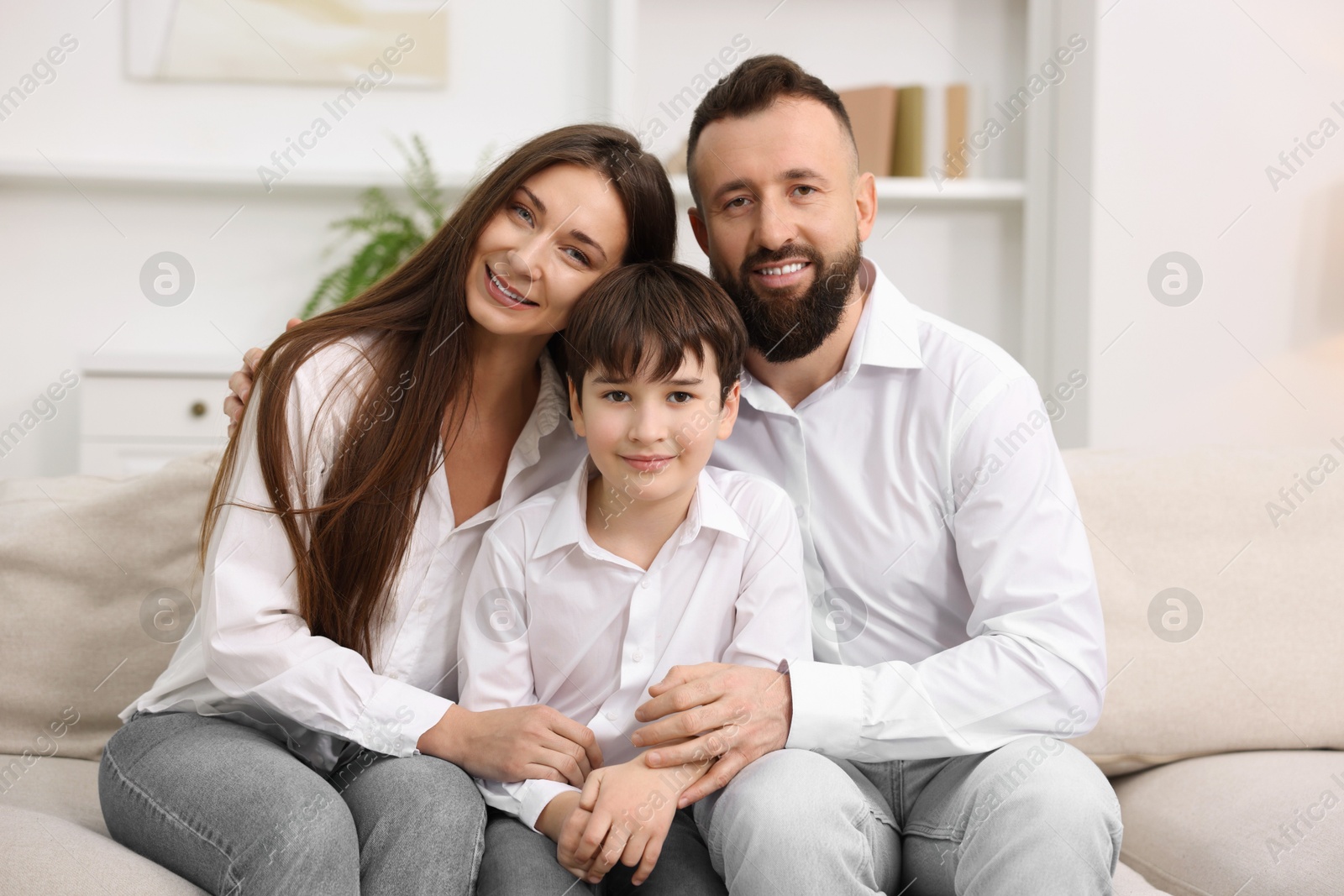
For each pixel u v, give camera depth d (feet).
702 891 3.07
